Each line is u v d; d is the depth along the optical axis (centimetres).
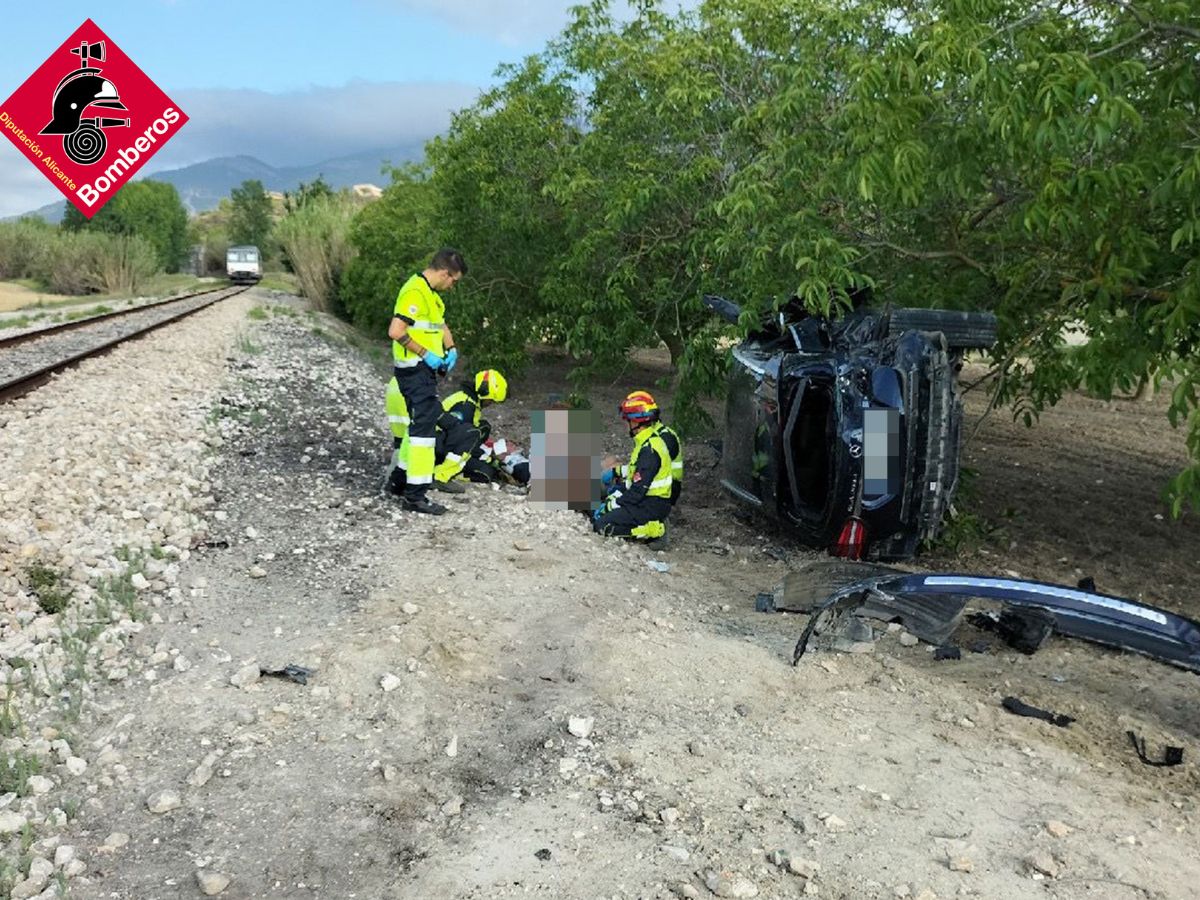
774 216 695
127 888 293
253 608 501
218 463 802
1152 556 743
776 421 708
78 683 411
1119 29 484
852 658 481
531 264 1412
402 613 493
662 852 314
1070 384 739
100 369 1249
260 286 5369
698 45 925
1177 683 471
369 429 1071
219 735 378
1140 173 496
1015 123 446
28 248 5175
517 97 1298
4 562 511
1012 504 883
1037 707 439
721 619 536
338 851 314
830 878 303
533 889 296
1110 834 334
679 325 1139
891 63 488
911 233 752
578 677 439
